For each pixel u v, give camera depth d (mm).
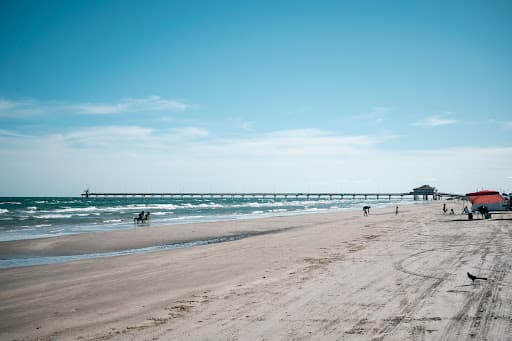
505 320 6672
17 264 15797
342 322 6836
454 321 6695
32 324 7719
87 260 15969
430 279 9867
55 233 28500
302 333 6367
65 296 9984
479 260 12266
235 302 8516
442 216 37031
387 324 6648
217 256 15945
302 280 10359
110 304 9008
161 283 11117
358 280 10039
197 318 7496
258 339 6180
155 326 7152
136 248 20312
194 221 39719
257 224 34250
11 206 76062
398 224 28938
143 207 77062
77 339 6695
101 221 39875
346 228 27312
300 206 90438
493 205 35938
